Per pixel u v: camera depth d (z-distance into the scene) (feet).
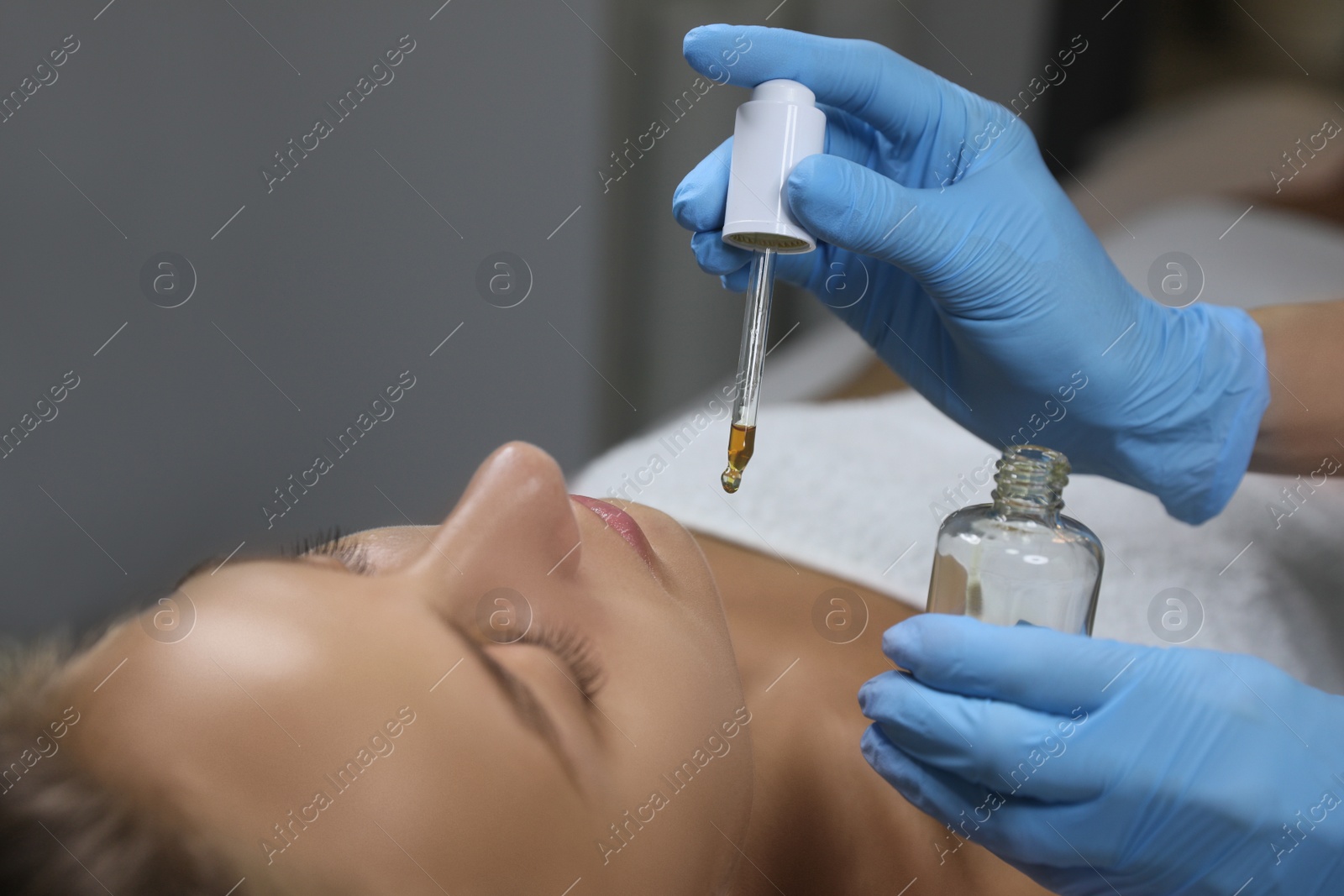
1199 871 3.28
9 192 5.49
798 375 7.63
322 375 6.53
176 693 2.88
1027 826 3.29
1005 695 3.11
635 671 3.33
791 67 3.51
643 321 7.57
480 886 2.88
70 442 5.72
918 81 3.86
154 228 5.90
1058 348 4.14
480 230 6.88
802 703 4.59
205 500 6.11
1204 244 7.55
